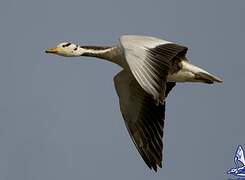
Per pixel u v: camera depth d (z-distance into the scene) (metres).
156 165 16.34
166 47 13.87
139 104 16.56
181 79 16.05
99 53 16.88
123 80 16.52
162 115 16.44
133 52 13.62
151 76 13.25
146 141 16.48
